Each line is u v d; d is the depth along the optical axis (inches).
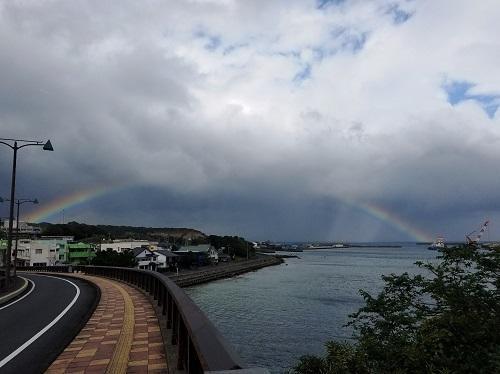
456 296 316.8
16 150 1080.8
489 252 344.8
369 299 392.8
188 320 198.7
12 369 307.7
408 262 5383.9
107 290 892.6
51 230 5369.1
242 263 4808.1
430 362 274.2
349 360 328.8
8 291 906.7
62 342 364.5
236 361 122.4
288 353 1126.4
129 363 295.4
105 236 5472.4
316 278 3376.0
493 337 279.6
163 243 5674.2
